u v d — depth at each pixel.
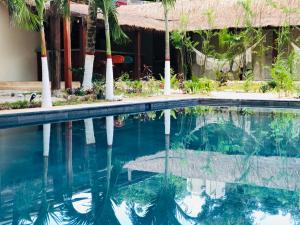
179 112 10.35
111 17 11.76
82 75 12.33
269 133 7.52
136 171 4.85
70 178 4.51
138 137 7.07
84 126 7.98
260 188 4.19
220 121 8.90
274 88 13.43
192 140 6.88
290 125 8.38
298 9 16.50
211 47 17.45
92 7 11.51
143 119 9.10
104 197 3.88
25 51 15.61
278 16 16.47
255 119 9.16
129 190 4.10
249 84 15.02
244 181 4.46
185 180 4.48
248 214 3.44
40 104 9.21
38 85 14.23
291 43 15.24
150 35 20.47
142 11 20.67
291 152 6.00
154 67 20.61
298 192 4.05
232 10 17.94
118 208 3.57
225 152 6.00
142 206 3.61
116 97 11.11
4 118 7.60
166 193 4.00
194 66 18.25
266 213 3.42
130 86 13.40
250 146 6.42
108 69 10.90
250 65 17.05
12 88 13.21
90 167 5.01
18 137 6.75
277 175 4.68
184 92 14.06
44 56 8.90
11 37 15.06
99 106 9.31
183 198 3.86
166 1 12.93
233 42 16.38
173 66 19.06
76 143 6.41
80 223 3.22
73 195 3.93
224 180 4.49
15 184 4.27
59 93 11.41
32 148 5.99
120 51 19.17
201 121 8.92
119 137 7.01
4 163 5.12
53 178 4.50
